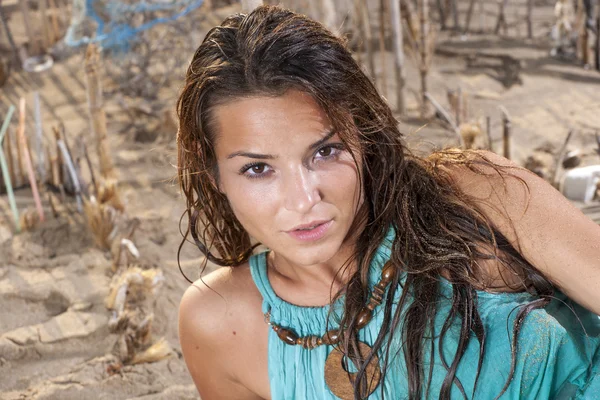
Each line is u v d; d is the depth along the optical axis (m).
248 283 1.24
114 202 2.79
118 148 3.31
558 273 1.13
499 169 1.16
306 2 3.44
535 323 1.11
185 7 3.99
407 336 1.12
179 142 1.14
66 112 3.71
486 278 1.15
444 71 3.88
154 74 3.92
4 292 2.45
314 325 1.17
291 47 0.97
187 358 1.32
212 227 1.28
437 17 4.46
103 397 2.03
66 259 2.61
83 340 2.24
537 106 3.49
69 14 4.65
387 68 3.91
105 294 2.42
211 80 0.99
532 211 1.13
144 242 2.67
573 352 1.16
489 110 3.47
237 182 1.04
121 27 3.68
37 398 2.04
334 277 1.17
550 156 3.06
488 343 1.11
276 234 1.05
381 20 3.45
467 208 1.15
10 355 2.19
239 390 1.32
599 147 2.94
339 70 0.99
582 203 2.66
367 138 1.08
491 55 3.98
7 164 3.04
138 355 2.14
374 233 1.16
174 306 2.36
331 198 1.02
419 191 1.16
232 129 1.00
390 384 1.16
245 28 1.00
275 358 1.19
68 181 2.97
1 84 4.00
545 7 4.54
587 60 3.83
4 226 2.79
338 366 1.16
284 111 0.98
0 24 4.65
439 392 1.13
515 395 1.12
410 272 1.12
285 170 1.01
